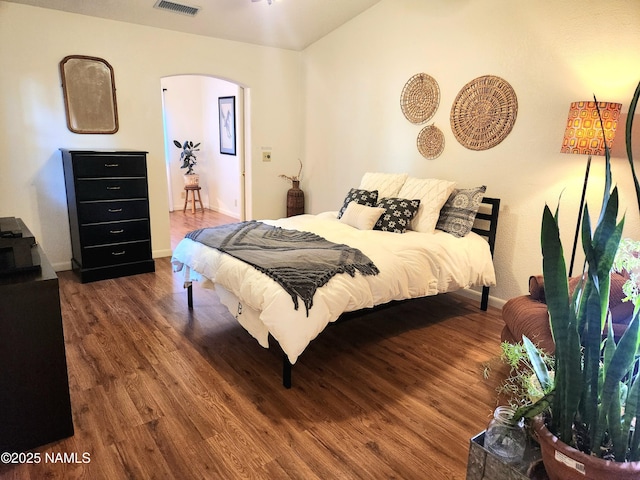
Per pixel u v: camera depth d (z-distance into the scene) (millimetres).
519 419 1267
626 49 2688
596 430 1097
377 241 3115
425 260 2994
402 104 4215
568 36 2943
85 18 3951
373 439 1957
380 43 4344
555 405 1174
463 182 3771
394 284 2701
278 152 5578
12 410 1773
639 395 1048
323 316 2260
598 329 1081
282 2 4098
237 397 2250
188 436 1943
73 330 2977
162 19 4188
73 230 4035
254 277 2398
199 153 7918
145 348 2750
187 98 7582
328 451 1874
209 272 2840
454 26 3646
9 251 1820
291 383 2393
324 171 5363
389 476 1741
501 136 3422
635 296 1257
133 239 4145
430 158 4027
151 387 2320
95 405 2148
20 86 3752
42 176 3990
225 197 7508
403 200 3582
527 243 3375
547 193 3197
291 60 5395
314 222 3682
